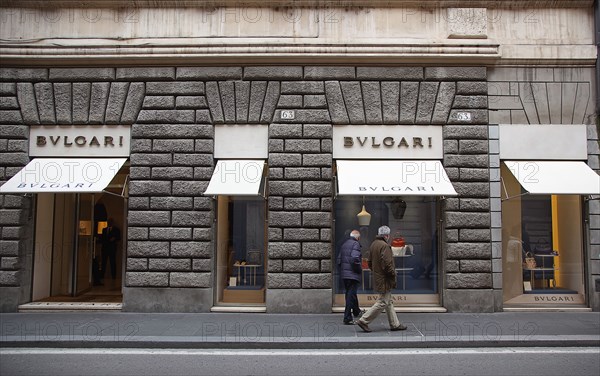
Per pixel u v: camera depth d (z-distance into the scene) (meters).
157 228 10.83
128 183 11.23
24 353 7.80
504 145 11.16
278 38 11.26
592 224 11.14
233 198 11.36
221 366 7.08
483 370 6.89
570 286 11.34
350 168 10.76
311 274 10.66
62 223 12.13
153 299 10.73
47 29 11.37
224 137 11.09
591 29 11.48
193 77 11.13
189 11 11.40
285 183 10.83
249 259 11.25
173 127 11.02
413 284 11.23
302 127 10.98
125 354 7.77
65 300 11.59
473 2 11.31
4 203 10.99
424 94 11.09
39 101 11.16
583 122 11.31
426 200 11.41
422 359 7.50
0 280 10.86
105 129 11.15
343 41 11.11
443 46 11.04
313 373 6.74
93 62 11.13
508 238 11.33
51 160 11.02
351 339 8.33
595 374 6.70
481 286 10.73
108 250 12.04
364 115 11.06
